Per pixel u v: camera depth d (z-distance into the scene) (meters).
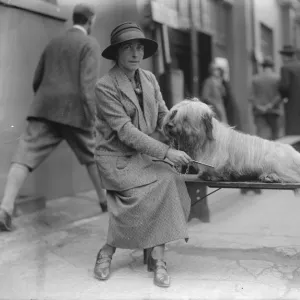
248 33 6.85
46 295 2.67
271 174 2.95
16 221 4.00
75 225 4.13
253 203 4.57
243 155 2.96
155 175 2.84
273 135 6.16
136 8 5.38
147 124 2.99
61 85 4.12
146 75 3.12
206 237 3.68
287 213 4.24
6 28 3.83
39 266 3.06
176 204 2.79
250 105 6.44
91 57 4.18
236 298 2.60
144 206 2.75
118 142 2.97
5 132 3.84
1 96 3.80
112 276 2.96
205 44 6.43
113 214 2.84
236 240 3.60
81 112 4.20
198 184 3.13
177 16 6.02
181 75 5.91
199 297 2.62
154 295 2.66
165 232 2.76
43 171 4.61
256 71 6.84
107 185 2.94
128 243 2.82
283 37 7.04
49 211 4.47
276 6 6.99
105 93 2.91
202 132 2.84
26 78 4.05
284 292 2.67
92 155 4.42
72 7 4.55
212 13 6.60
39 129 4.09
